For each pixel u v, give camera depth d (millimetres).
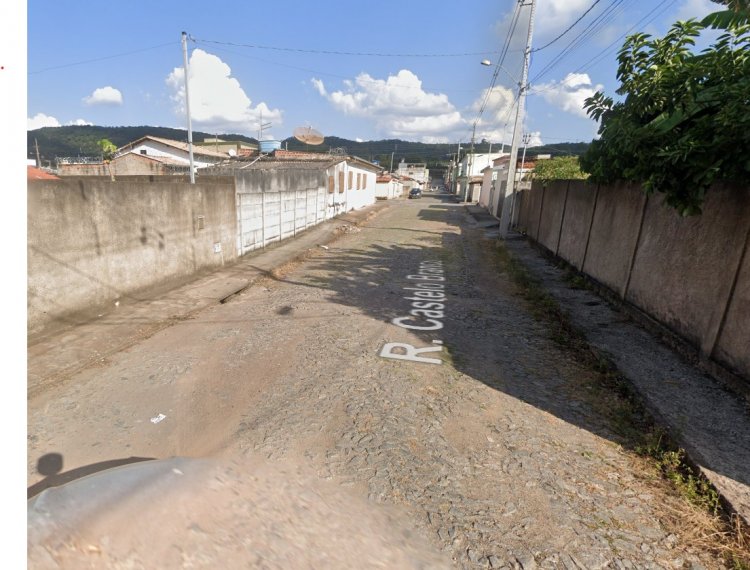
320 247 11414
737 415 3164
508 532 2115
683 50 4691
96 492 1915
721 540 2098
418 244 12492
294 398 3426
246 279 7562
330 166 17531
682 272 4492
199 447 2744
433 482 2465
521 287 7398
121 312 5504
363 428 3006
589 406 3404
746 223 3598
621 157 5438
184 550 1669
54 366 3914
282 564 1742
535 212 12375
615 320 5422
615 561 1969
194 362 4102
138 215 5965
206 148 33344
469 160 42281
